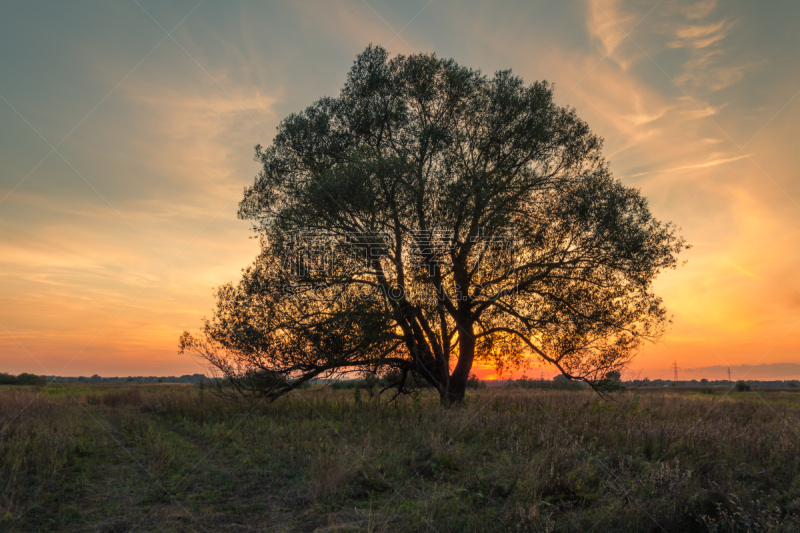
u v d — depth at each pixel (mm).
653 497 5543
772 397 28203
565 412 12375
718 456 7406
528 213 14273
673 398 20984
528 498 5566
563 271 14398
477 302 14258
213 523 5145
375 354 13305
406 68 15258
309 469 6926
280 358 13547
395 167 12547
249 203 14508
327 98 15484
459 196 13336
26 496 5648
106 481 6629
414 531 4848
